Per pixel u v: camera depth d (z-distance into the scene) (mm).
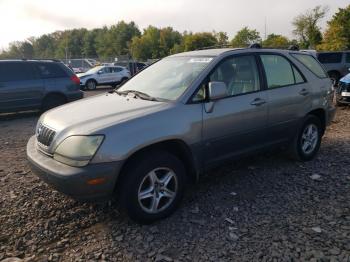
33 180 4980
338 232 3516
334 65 20281
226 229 3621
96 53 116125
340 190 4500
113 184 3418
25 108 10703
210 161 4191
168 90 4219
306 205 4105
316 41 64562
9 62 10484
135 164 3559
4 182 4934
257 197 4336
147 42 92500
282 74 5090
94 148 3336
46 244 3465
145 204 3715
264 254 3195
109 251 3307
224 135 4230
